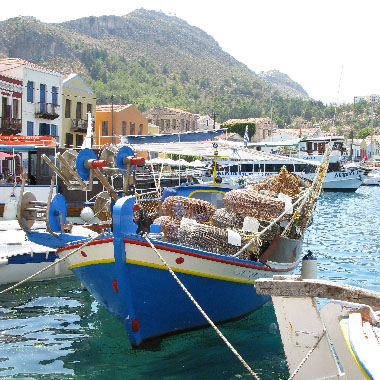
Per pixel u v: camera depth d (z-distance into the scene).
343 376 6.57
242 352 10.30
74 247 10.51
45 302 13.86
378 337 6.09
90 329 11.74
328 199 53.69
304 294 6.33
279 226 12.79
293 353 6.77
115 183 23.89
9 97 43.59
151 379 9.11
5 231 18.41
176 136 25.02
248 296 12.01
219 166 52.53
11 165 38.47
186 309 10.64
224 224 11.79
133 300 9.94
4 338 11.17
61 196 11.34
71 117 53.25
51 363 9.82
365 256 21.22
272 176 15.44
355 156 125.38
